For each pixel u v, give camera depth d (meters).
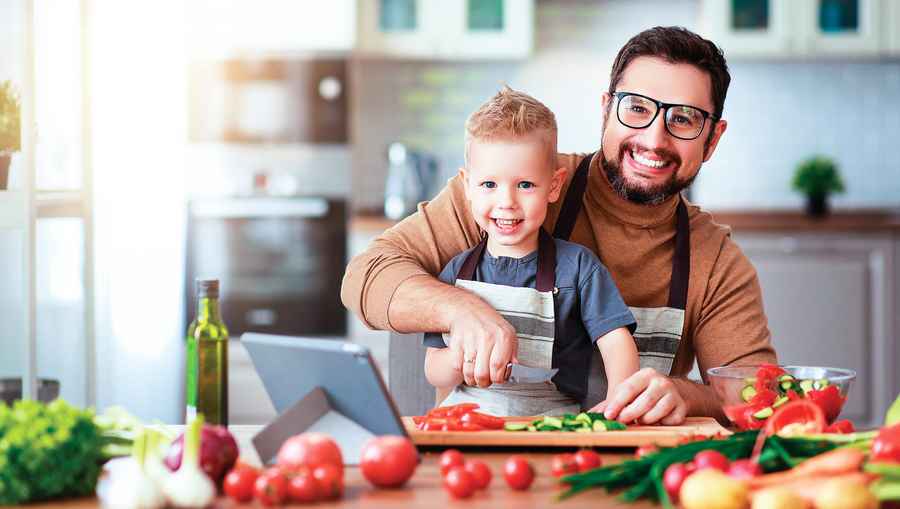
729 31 4.69
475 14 4.69
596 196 1.86
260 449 1.23
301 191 4.46
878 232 4.36
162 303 3.75
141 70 3.67
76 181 2.48
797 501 0.95
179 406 3.74
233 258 4.34
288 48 4.42
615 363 1.62
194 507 1.03
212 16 4.38
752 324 1.84
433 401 1.99
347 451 1.25
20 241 2.56
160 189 3.73
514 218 1.67
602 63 5.06
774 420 1.17
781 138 5.03
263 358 1.30
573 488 1.09
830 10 4.67
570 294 1.68
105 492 1.12
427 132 5.09
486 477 1.12
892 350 4.38
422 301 1.57
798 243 4.37
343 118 4.44
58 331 2.64
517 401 1.67
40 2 2.49
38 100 2.49
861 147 5.03
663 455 1.11
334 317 4.38
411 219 1.90
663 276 1.85
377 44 4.67
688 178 1.78
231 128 4.40
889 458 1.07
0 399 2.11
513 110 1.67
